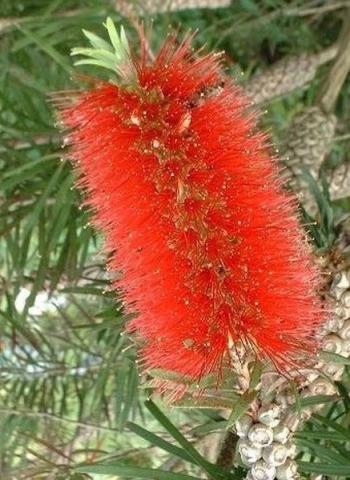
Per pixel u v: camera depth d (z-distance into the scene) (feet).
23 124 1.79
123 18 1.77
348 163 1.98
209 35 2.46
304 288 1.10
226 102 1.07
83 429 2.07
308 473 1.26
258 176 1.07
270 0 2.43
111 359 1.74
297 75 2.26
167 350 1.10
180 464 1.77
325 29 2.54
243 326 1.07
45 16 1.78
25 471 1.88
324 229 1.35
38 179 1.81
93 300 2.28
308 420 1.27
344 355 1.25
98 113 1.05
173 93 1.07
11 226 1.75
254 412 1.15
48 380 2.12
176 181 1.04
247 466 1.18
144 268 1.07
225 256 1.06
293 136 1.86
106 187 1.06
